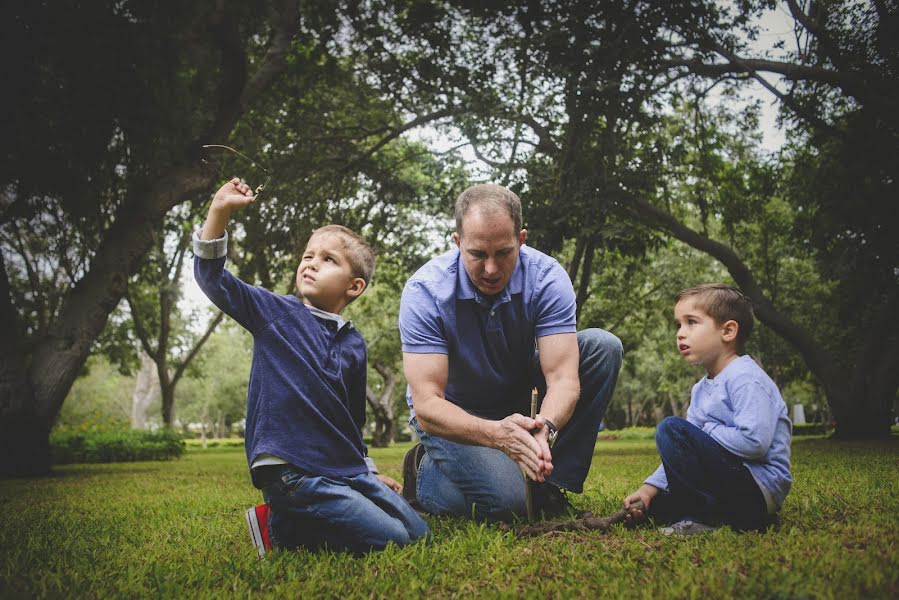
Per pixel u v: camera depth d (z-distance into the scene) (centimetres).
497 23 1059
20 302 1459
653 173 984
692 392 277
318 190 1257
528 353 297
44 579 194
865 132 1119
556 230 921
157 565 215
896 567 167
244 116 1175
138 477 767
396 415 3444
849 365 1742
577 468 293
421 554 214
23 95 759
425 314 273
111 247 920
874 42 1012
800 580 164
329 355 247
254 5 917
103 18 764
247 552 241
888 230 1134
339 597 179
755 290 1326
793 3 1009
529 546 226
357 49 1183
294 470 229
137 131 855
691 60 1011
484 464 283
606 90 894
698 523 250
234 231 1245
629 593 165
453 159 1225
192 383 4681
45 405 878
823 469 499
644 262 1285
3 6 711
